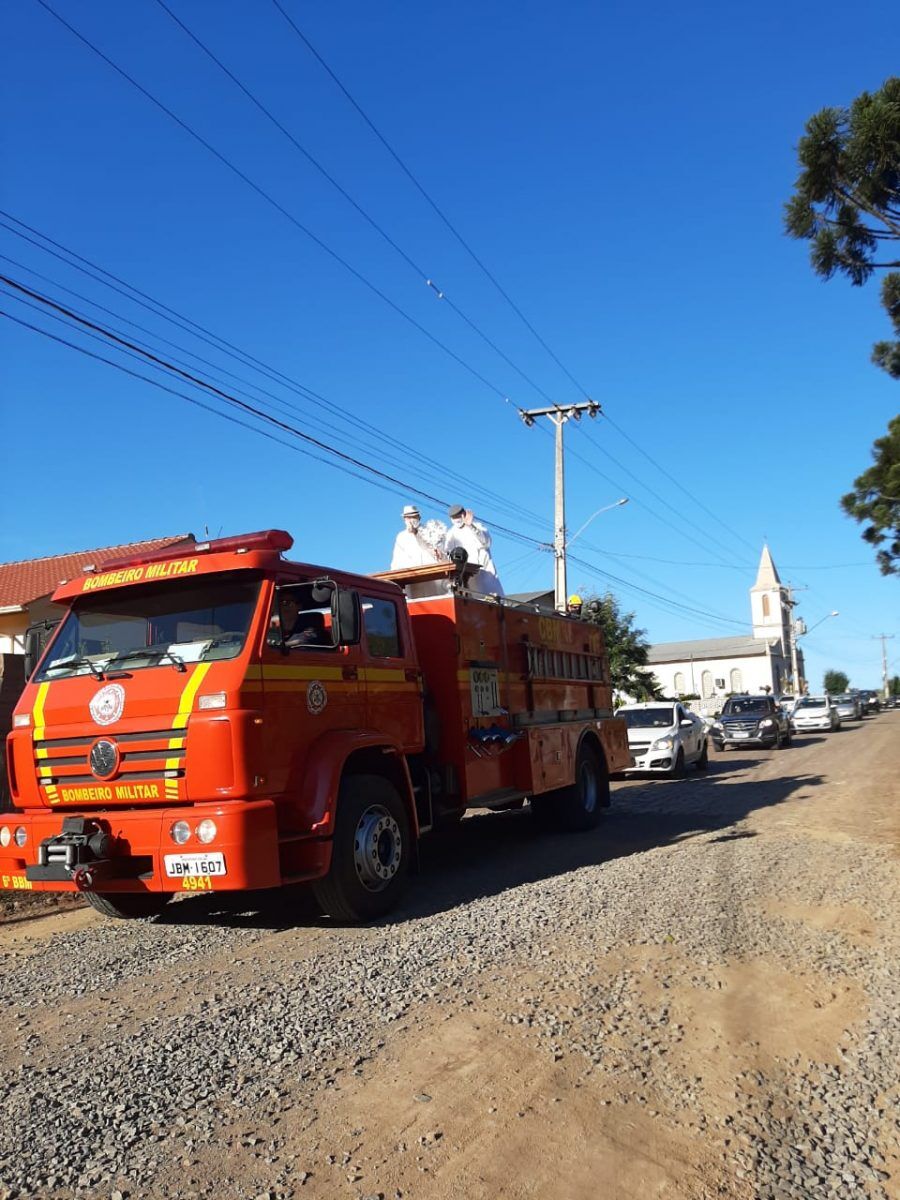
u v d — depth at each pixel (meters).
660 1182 3.31
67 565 26.28
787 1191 3.27
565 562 29.16
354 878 7.04
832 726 37.75
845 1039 4.61
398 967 5.79
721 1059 4.35
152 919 7.82
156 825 6.28
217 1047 4.58
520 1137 3.61
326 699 7.23
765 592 99.38
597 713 12.82
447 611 9.22
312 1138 3.62
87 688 6.85
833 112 10.51
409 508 10.76
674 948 6.06
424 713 8.81
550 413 29.47
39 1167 3.45
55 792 6.82
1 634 23.59
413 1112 3.82
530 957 5.91
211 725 6.29
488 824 12.86
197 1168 3.42
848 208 10.95
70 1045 4.76
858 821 11.46
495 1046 4.48
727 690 89.81
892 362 13.47
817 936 6.35
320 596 6.96
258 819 6.20
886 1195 3.27
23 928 7.86
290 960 6.15
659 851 9.76
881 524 15.45
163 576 7.07
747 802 13.96
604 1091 4.00
